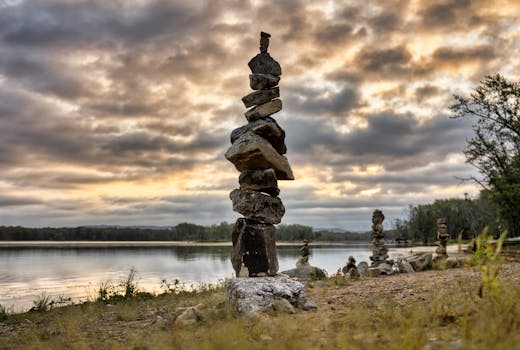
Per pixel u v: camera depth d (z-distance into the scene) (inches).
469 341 182.2
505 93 1249.4
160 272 1285.7
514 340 177.8
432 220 3831.2
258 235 361.4
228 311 313.1
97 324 366.0
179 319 319.3
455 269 661.3
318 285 541.6
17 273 1289.4
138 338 267.6
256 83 385.7
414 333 206.4
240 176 373.7
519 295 277.6
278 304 317.1
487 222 2431.1
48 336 324.5
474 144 1296.8
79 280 1077.1
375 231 802.2
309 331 242.5
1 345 303.9
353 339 210.2
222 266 1531.7
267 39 400.8
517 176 1239.5
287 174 386.6
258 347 209.6
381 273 705.6
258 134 375.6
